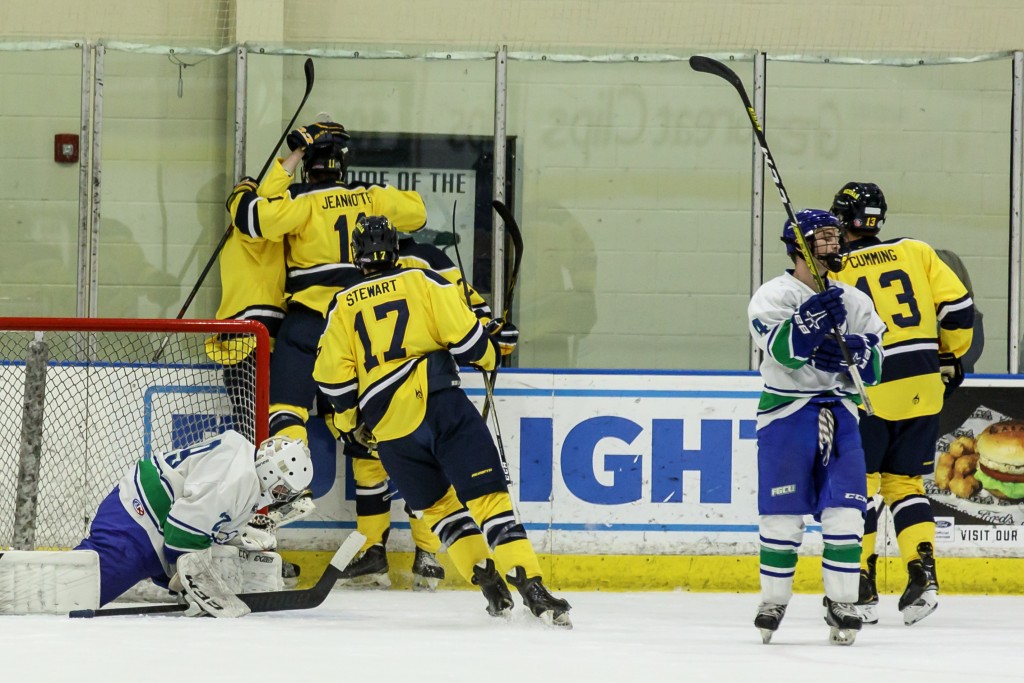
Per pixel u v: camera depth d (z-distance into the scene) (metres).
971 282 25.44
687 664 14.26
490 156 25.45
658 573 23.83
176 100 25.38
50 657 13.66
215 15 27.41
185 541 17.97
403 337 18.59
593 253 25.50
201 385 23.00
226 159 25.44
